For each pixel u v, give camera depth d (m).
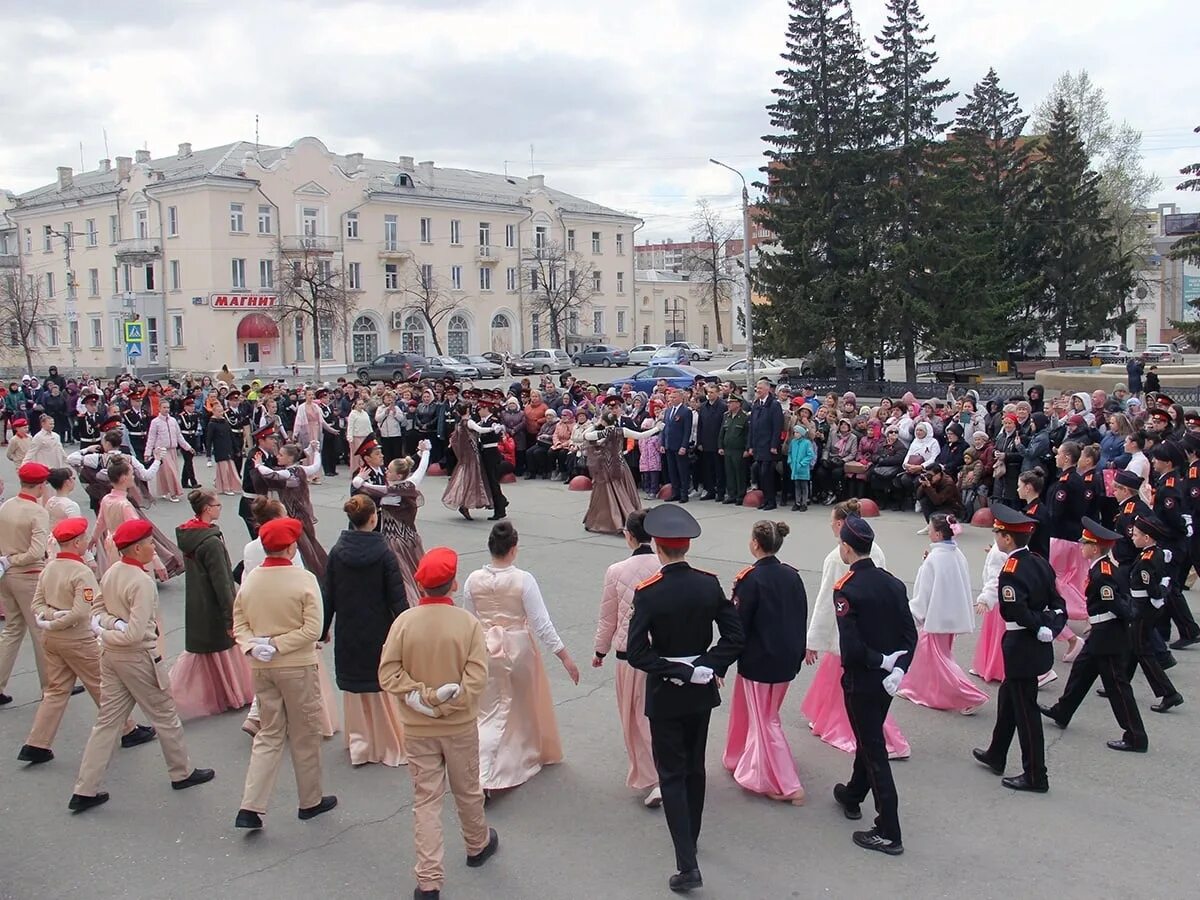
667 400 19.14
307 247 59.88
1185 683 8.20
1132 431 12.55
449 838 5.72
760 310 36.59
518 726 6.42
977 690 7.58
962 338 34.97
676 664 5.16
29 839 5.77
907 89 36.28
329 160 61.88
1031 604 6.20
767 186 36.81
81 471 12.51
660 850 5.56
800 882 5.20
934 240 34.66
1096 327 44.25
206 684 7.62
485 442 15.50
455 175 74.00
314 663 5.91
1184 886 5.13
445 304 67.56
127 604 6.14
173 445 18.27
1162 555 7.59
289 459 10.07
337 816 6.00
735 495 16.84
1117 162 52.41
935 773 6.55
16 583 7.73
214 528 7.47
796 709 7.67
